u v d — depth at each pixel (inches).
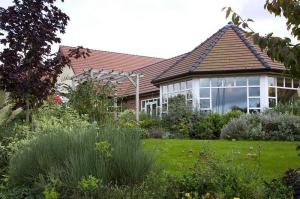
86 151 255.8
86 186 215.8
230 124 716.0
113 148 256.5
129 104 1434.5
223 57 1043.9
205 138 761.0
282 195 223.0
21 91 396.5
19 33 392.8
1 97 558.3
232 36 1109.1
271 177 310.3
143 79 1477.6
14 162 289.7
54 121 420.2
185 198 223.3
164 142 533.6
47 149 271.7
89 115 615.5
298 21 219.1
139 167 255.4
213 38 1144.2
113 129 293.4
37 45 394.6
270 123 701.9
